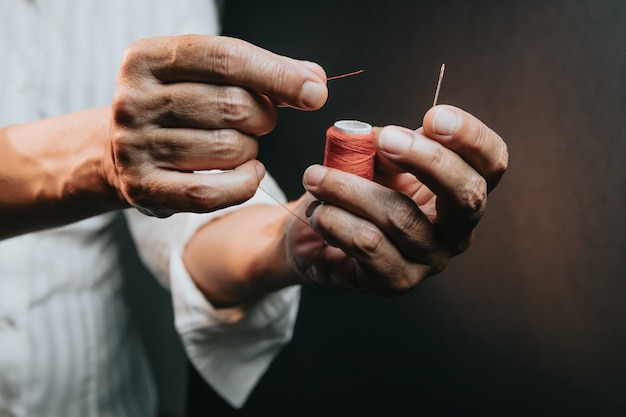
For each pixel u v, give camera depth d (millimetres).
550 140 546
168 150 303
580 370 559
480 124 313
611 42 520
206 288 495
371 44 600
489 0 553
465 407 609
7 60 507
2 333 487
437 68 580
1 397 496
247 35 639
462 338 603
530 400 582
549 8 535
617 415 546
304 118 638
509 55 554
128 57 295
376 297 627
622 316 537
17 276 487
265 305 500
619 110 522
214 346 508
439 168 309
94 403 538
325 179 329
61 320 514
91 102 536
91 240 529
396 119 605
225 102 293
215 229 492
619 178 527
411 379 634
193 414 714
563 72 537
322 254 397
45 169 360
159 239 508
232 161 306
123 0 536
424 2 575
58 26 525
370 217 333
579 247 546
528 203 561
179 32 538
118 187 347
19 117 507
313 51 621
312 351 665
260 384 683
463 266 590
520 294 573
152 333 707
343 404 661
